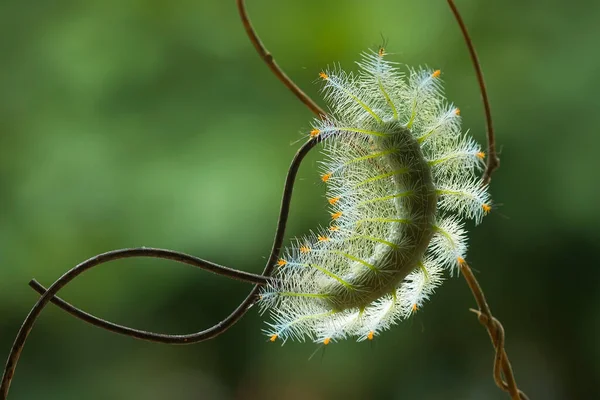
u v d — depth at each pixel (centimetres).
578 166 76
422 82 40
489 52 78
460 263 40
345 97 40
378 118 40
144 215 77
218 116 79
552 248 78
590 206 75
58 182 79
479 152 40
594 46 77
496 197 78
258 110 79
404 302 41
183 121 79
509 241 78
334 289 40
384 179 40
